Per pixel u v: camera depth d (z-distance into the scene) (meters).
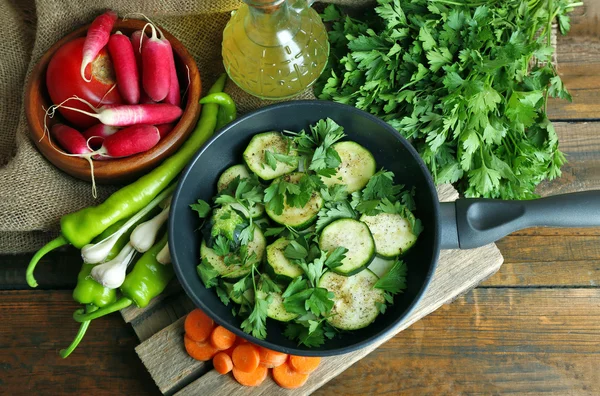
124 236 1.47
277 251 1.33
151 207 1.45
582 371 1.59
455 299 1.63
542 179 1.65
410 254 1.36
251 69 1.48
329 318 1.31
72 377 1.56
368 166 1.40
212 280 1.33
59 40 1.49
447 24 1.44
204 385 1.42
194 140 1.48
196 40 1.64
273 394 1.43
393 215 1.35
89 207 1.46
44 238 1.60
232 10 1.52
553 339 1.61
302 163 1.42
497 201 1.24
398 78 1.49
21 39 1.64
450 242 1.26
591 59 1.74
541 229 1.66
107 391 1.56
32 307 1.60
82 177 1.45
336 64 1.61
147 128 1.40
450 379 1.59
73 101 1.44
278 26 1.37
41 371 1.57
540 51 1.48
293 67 1.47
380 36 1.48
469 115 1.44
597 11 1.75
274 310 1.30
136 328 1.50
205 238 1.34
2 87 1.62
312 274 1.29
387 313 1.32
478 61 1.39
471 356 1.60
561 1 1.60
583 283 1.63
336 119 1.38
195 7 1.50
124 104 1.47
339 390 1.58
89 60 1.38
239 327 1.30
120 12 1.52
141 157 1.42
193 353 1.41
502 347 1.61
